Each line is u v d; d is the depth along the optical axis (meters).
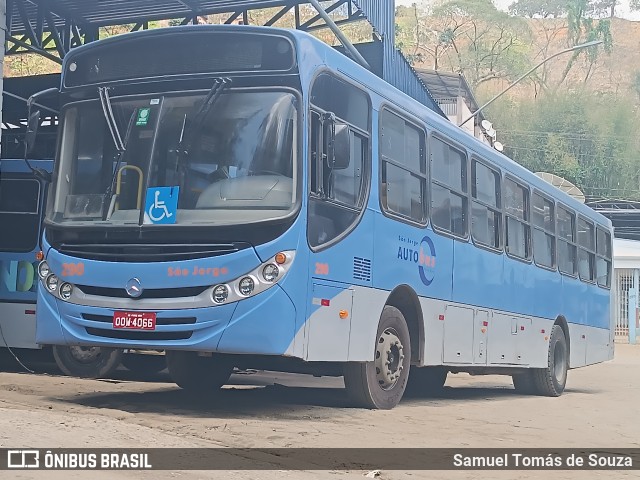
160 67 8.75
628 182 73.50
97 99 8.92
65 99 9.11
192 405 9.62
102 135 8.84
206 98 8.47
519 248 14.02
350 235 9.02
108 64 8.98
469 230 12.02
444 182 11.36
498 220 13.16
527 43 93.31
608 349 18.81
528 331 14.21
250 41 8.55
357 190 9.30
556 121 74.62
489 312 12.63
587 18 90.94
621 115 74.62
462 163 12.00
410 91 19.42
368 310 9.35
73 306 8.49
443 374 14.73
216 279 8.04
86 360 13.08
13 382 11.62
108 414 8.34
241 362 9.70
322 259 8.52
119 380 12.95
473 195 12.26
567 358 16.06
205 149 8.39
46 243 8.80
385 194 9.80
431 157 11.02
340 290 8.82
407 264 10.20
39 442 6.43
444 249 11.21
